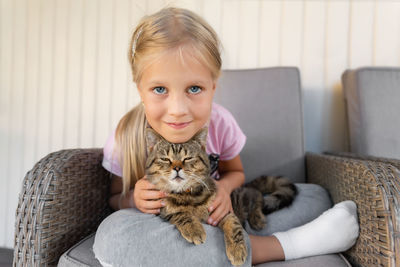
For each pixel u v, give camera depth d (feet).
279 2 5.46
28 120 6.07
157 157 3.16
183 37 2.51
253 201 3.63
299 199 3.62
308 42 5.48
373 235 2.49
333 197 3.54
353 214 2.83
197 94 2.63
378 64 5.38
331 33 5.43
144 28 2.71
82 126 5.93
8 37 6.06
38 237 2.68
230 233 2.60
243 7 5.52
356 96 4.52
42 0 5.92
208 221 2.90
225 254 2.44
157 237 2.39
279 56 5.53
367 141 4.32
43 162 3.00
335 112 5.52
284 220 3.40
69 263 2.54
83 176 3.31
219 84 4.92
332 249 2.83
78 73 5.90
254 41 5.55
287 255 2.80
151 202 2.95
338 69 5.46
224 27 5.56
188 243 2.41
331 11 5.41
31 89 6.03
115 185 3.92
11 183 6.13
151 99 2.62
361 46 5.40
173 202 2.94
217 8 5.53
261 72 4.92
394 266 2.25
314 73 5.50
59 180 2.87
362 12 5.36
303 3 5.43
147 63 2.53
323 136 5.57
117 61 5.79
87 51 5.87
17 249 2.74
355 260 2.84
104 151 3.73
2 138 6.14
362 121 4.40
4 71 6.09
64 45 5.91
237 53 5.57
